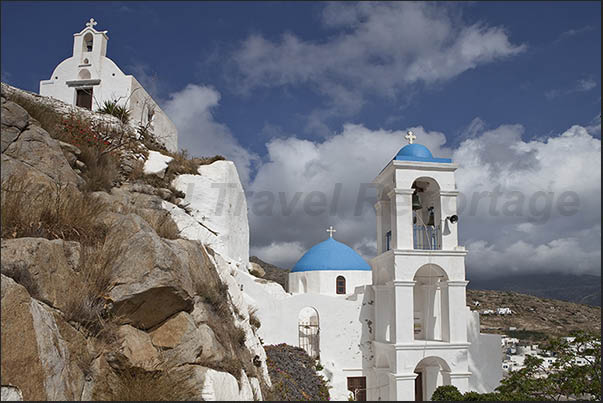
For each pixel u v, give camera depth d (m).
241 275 19.02
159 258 7.68
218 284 10.31
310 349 20.31
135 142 18.75
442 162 19.58
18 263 6.42
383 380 18.64
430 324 19.73
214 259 12.04
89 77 23.95
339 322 20.05
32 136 9.17
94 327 7.09
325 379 17.27
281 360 14.76
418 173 19.28
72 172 9.80
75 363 6.49
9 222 7.27
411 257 18.41
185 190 18.61
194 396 6.85
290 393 11.53
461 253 18.56
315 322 22.27
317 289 26.33
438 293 19.80
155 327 7.71
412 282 18.09
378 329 19.67
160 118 25.38
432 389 19.11
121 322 7.42
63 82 23.92
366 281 26.56
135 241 7.86
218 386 7.30
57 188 8.60
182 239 10.25
